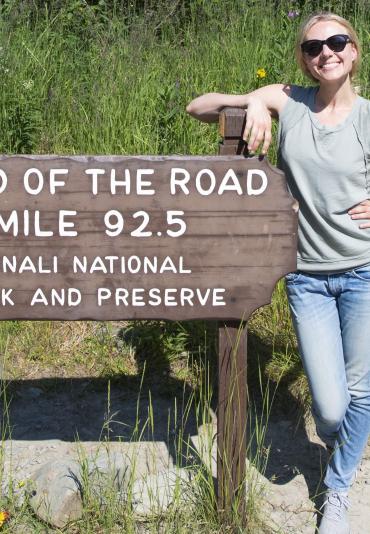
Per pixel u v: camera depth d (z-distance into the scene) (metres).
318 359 3.11
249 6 7.60
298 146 3.02
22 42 6.52
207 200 2.96
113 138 5.49
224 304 3.04
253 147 2.93
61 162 2.92
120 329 4.63
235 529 3.19
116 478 3.39
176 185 2.95
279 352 4.43
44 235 2.98
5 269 3.00
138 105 5.73
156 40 7.18
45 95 6.04
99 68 6.45
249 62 6.36
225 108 3.04
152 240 2.99
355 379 3.18
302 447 3.87
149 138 5.46
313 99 3.08
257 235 2.99
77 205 2.96
